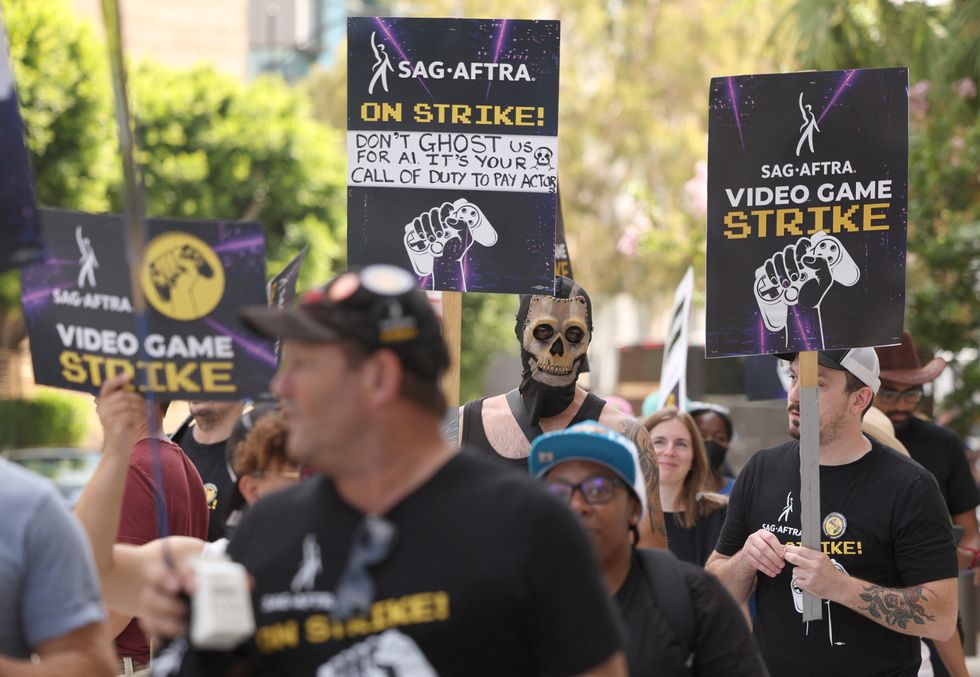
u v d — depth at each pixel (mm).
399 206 14586
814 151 13859
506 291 14414
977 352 33375
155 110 75938
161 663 7934
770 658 13773
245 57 108125
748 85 13914
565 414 14078
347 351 7449
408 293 7570
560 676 7301
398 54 14547
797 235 13883
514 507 7371
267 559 7676
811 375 13531
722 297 13930
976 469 32031
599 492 9562
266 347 10070
